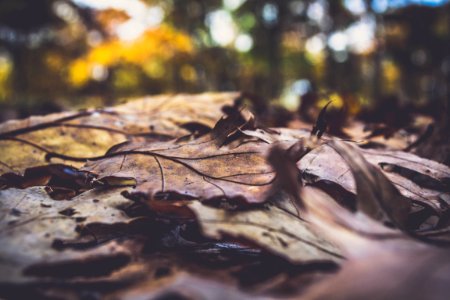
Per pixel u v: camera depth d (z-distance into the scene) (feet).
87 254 0.61
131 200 0.78
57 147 1.11
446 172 0.93
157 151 0.90
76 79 13.78
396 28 14.98
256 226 0.65
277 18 15.66
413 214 0.82
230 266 0.64
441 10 14.07
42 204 0.75
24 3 16.62
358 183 0.65
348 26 16.39
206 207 0.69
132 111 1.40
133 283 0.58
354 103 2.47
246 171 0.80
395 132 1.51
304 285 0.55
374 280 0.48
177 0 13.83
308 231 0.67
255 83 17.95
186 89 14.51
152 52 12.00
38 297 0.55
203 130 0.96
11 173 0.95
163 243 0.72
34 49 18.22
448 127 1.26
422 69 15.70
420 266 0.49
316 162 0.93
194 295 0.51
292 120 2.02
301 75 19.17
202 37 14.66
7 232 0.65
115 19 13.38
